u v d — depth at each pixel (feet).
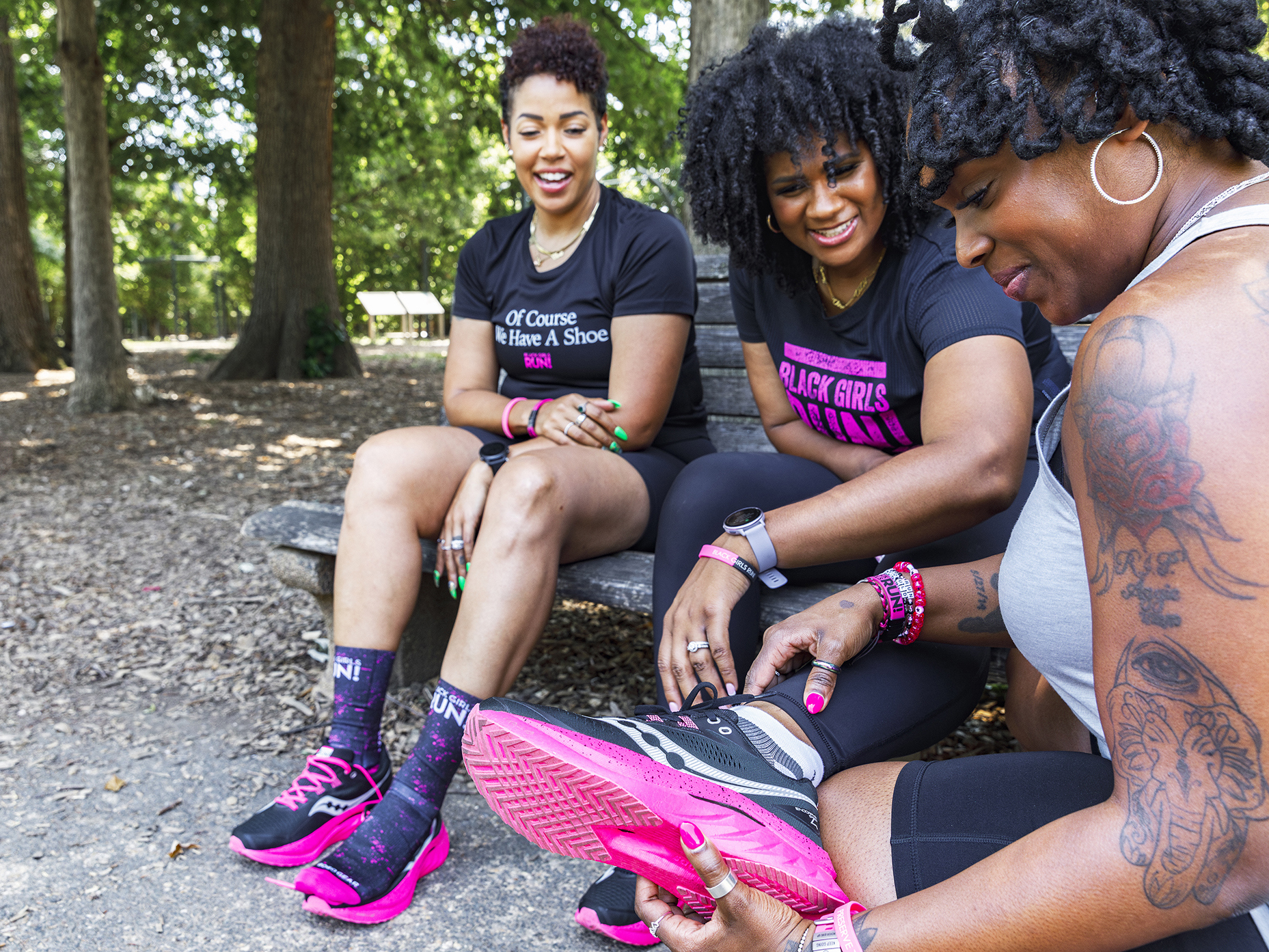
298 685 8.87
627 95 32.09
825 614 4.46
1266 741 2.26
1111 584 2.51
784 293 6.20
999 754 3.56
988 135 2.77
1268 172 2.71
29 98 50.37
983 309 5.12
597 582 6.36
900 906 2.90
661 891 3.60
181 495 17.83
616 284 7.15
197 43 38.29
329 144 40.37
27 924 5.34
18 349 47.01
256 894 5.63
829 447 6.41
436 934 5.21
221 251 105.29
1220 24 2.54
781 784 3.54
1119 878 2.48
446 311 123.03
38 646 10.05
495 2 31.78
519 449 6.82
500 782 3.53
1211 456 2.26
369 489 6.12
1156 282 2.52
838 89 5.11
